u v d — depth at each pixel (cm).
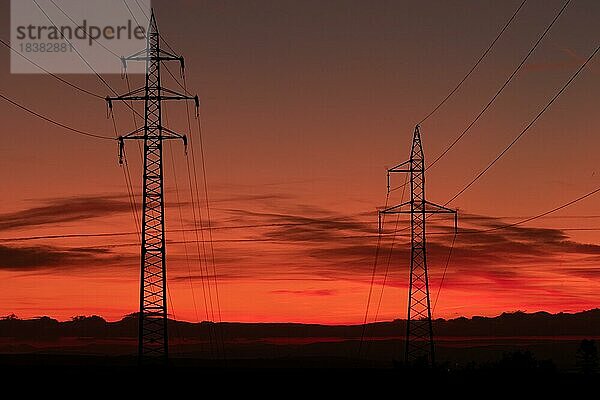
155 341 7025
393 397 7950
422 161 8325
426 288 8281
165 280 7044
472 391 8550
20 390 8075
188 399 7569
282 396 7988
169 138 7112
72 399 7156
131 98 7094
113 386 8469
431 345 8344
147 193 7056
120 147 7088
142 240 7031
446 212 8294
